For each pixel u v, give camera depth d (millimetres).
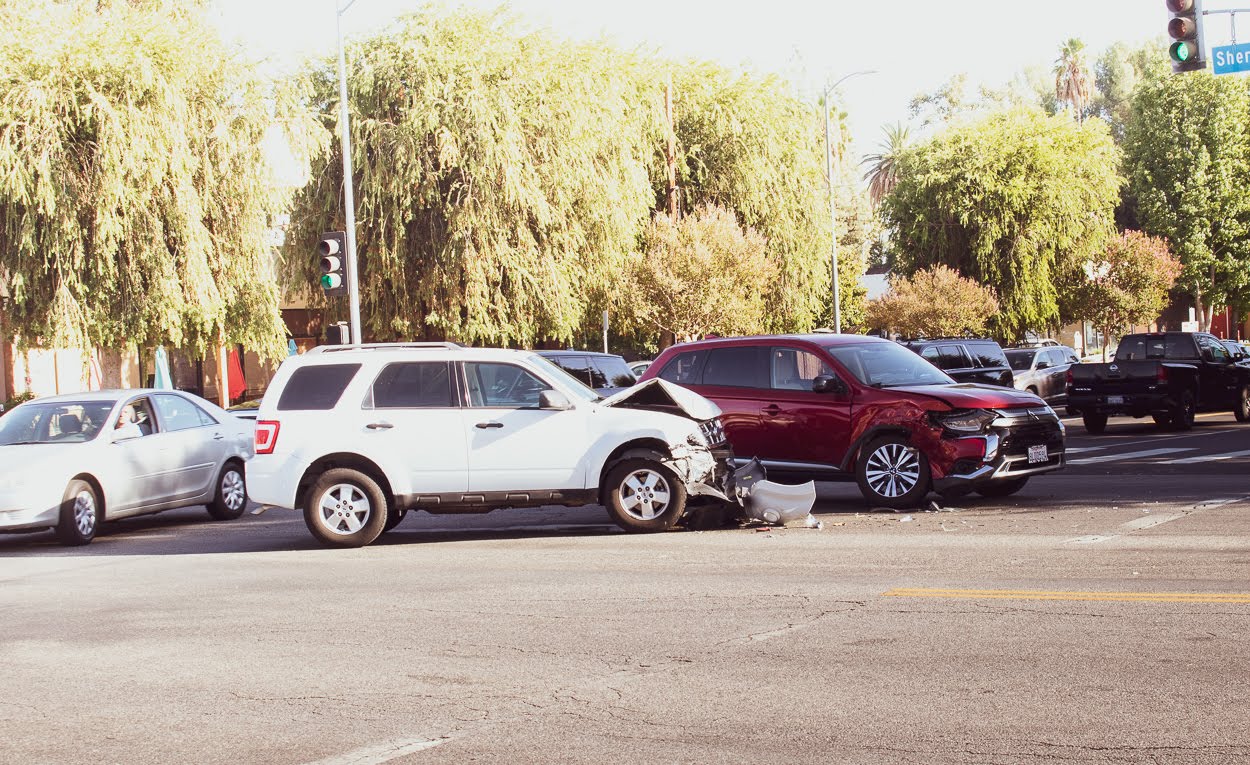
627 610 7984
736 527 12094
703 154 40875
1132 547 9758
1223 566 8758
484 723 5586
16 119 25000
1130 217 71062
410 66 30109
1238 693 5598
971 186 49312
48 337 26438
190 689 6410
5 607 9258
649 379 13336
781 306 42469
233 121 27922
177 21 29938
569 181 31422
